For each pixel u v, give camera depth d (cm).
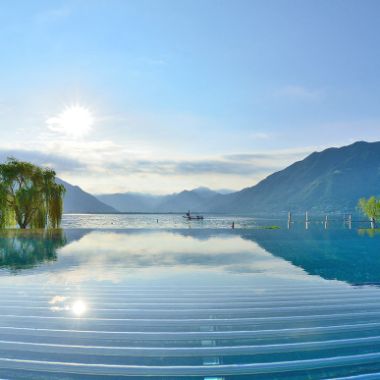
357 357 381
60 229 2391
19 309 549
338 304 581
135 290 683
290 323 487
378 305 575
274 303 585
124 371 349
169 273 872
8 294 647
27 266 983
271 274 859
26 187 2298
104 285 726
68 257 1172
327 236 2139
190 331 455
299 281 774
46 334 444
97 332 450
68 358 376
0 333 447
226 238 1991
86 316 513
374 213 3509
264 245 1599
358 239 1931
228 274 862
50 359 374
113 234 2244
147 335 442
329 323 488
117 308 554
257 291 676
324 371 350
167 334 445
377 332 454
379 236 2130
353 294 652
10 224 2294
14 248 1434
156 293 658
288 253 1295
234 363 367
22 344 412
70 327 468
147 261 1083
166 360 374
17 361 369
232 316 516
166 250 1384
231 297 628
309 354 389
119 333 447
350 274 866
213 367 358
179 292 663
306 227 3266
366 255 1241
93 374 343
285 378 337
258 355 386
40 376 338
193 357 381
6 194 2227
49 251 1334
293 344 416
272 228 3088
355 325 479
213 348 404
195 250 1391
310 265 1010
